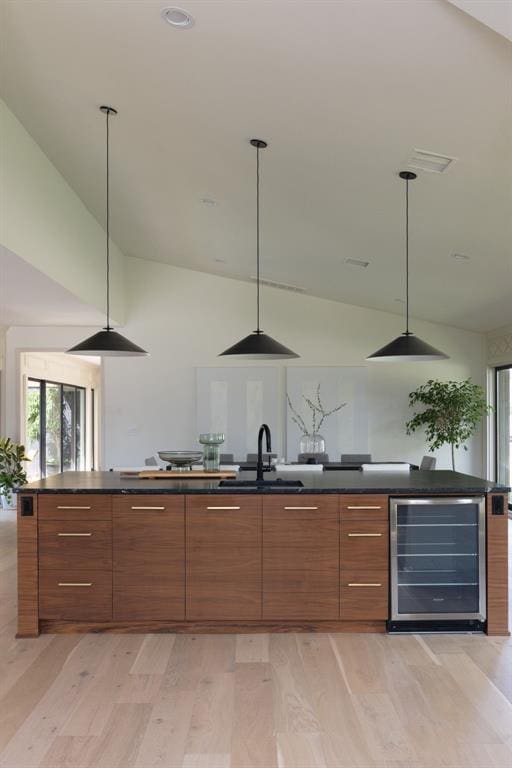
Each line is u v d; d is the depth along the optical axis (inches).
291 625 161.3
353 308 362.6
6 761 103.0
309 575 158.9
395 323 361.7
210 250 307.7
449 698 124.7
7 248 191.8
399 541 160.7
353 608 159.0
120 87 167.0
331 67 135.6
